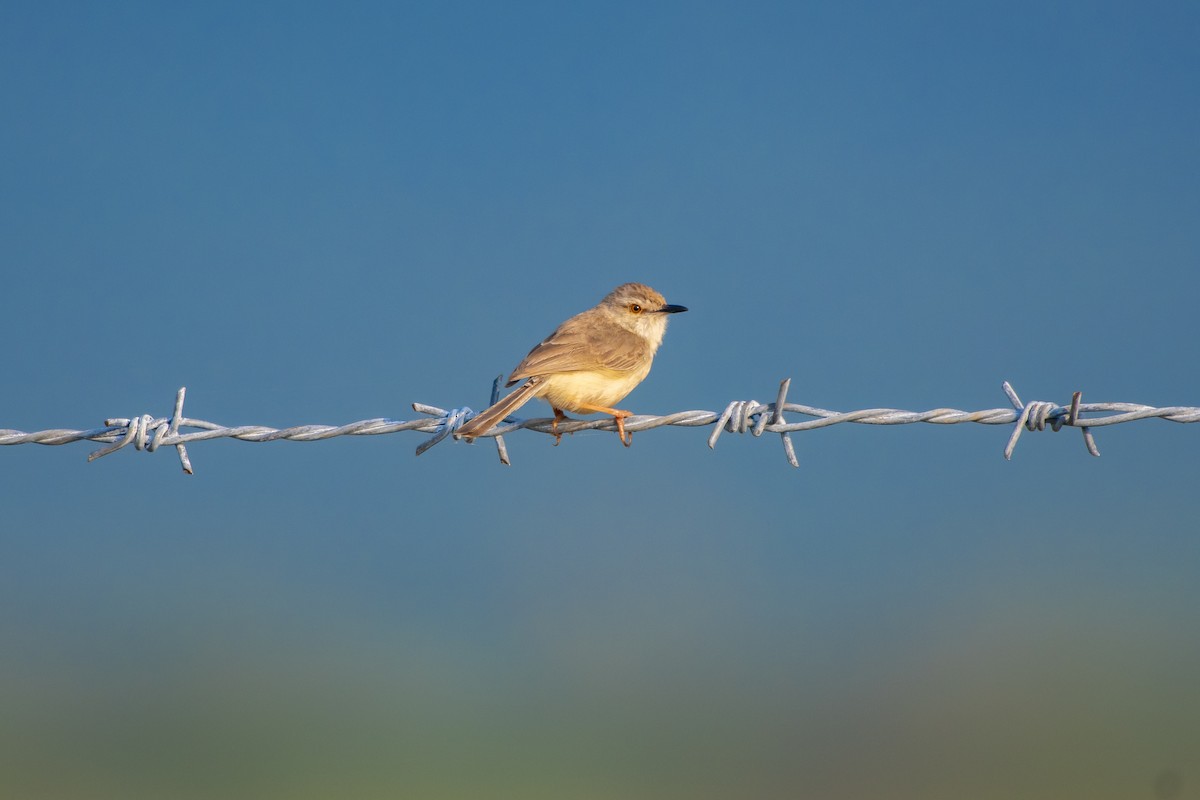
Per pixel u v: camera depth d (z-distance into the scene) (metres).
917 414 10.20
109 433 10.72
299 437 10.94
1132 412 9.88
